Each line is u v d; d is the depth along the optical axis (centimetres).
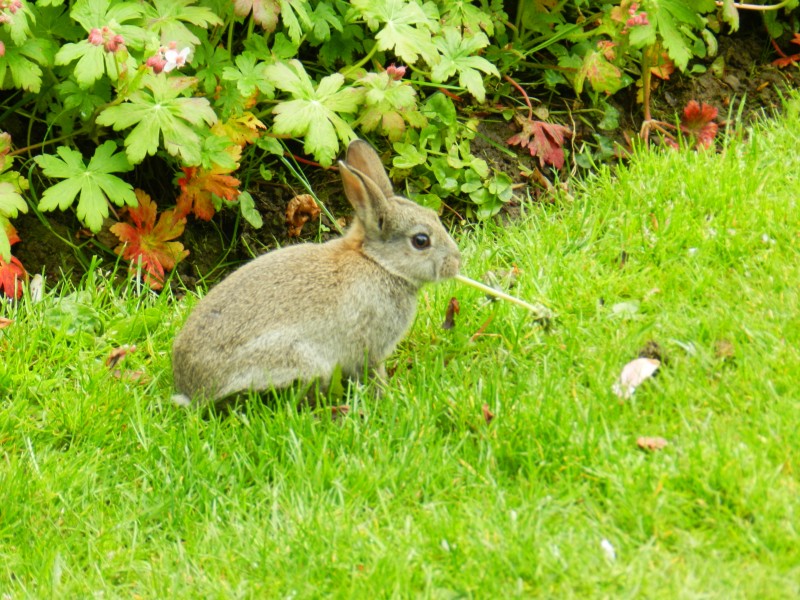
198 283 756
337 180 822
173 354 612
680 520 478
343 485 529
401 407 580
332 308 598
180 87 685
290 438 556
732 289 649
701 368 575
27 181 698
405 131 805
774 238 688
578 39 875
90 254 748
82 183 674
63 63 653
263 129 780
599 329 631
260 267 610
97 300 691
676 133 884
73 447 574
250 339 586
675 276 668
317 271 605
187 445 559
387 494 521
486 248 751
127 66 677
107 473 559
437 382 600
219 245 781
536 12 877
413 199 805
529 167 850
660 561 459
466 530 484
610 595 441
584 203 772
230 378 587
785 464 495
